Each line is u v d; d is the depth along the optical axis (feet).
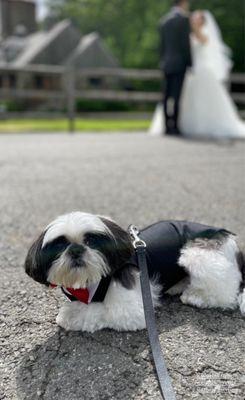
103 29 98.27
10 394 3.56
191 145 16.14
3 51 77.56
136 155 13.96
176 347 4.07
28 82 64.23
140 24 86.89
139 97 23.62
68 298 4.44
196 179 10.80
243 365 3.82
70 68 21.15
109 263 4.02
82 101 51.29
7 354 4.07
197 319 4.54
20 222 7.67
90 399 3.47
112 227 4.13
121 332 4.30
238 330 4.34
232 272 4.66
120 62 87.92
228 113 19.24
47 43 73.72
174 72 17.81
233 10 67.72
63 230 3.96
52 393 3.55
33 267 4.10
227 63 19.65
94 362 3.90
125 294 4.26
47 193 9.52
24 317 4.67
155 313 4.65
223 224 7.44
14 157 13.53
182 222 5.03
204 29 18.66
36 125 25.18
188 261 4.61
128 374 3.73
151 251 4.61
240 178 10.92
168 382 3.50
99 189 9.85
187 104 19.35
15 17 88.74
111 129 22.63
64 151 14.69
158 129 20.34
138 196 9.29
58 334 4.36
